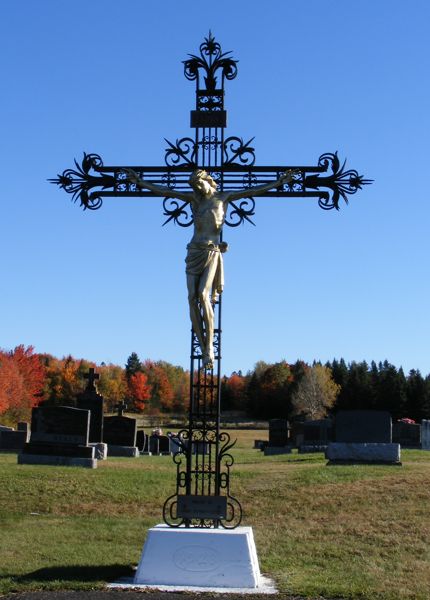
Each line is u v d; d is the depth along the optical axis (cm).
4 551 1188
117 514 1603
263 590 866
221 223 996
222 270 992
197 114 1052
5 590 877
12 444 3052
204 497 938
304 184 1042
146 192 1046
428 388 9888
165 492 1772
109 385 10119
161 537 902
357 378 10362
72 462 2166
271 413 10550
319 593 869
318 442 3186
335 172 1038
